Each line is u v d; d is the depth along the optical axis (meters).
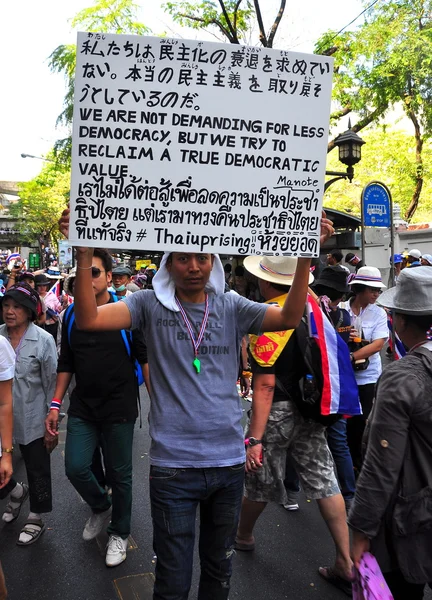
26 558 3.17
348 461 3.63
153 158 2.05
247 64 2.05
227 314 2.20
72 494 4.10
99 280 3.12
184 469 2.06
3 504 3.98
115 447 3.10
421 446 1.82
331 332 2.91
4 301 3.33
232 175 2.08
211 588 2.16
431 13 14.00
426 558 1.81
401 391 1.79
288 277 2.93
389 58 13.65
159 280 2.19
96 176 2.03
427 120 15.84
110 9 14.47
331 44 13.80
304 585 2.88
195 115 2.05
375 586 1.81
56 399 3.28
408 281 1.95
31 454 3.35
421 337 1.96
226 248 2.10
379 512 1.81
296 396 2.85
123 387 3.13
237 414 2.18
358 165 25.56
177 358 2.12
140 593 2.82
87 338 3.08
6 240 63.09
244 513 3.14
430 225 12.97
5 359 2.57
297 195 2.12
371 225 8.20
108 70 2.01
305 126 2.11
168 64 2.02
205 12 12.70
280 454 2.96
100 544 3.32
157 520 2.08
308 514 3.77
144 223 2.06
